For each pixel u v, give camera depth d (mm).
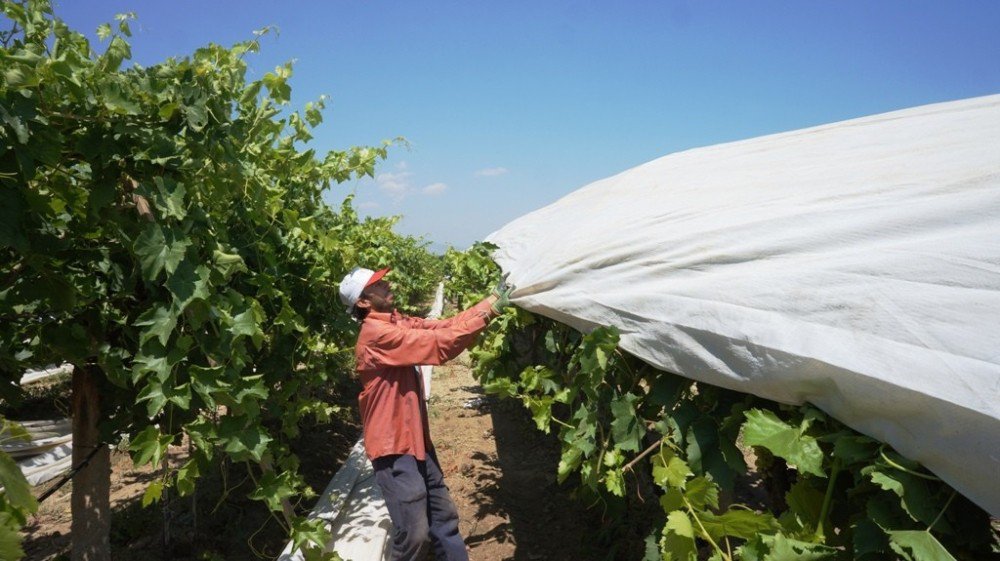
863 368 1320
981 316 1241
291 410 4043
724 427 1867
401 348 2982
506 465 5508
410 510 3025
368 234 6855
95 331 2543
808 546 1367
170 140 1980
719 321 1758
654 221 2414
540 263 3076
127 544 3979
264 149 3400
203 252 2285
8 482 1381
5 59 1606
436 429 6680
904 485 1256
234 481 4828
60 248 2090
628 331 2158
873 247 1588
